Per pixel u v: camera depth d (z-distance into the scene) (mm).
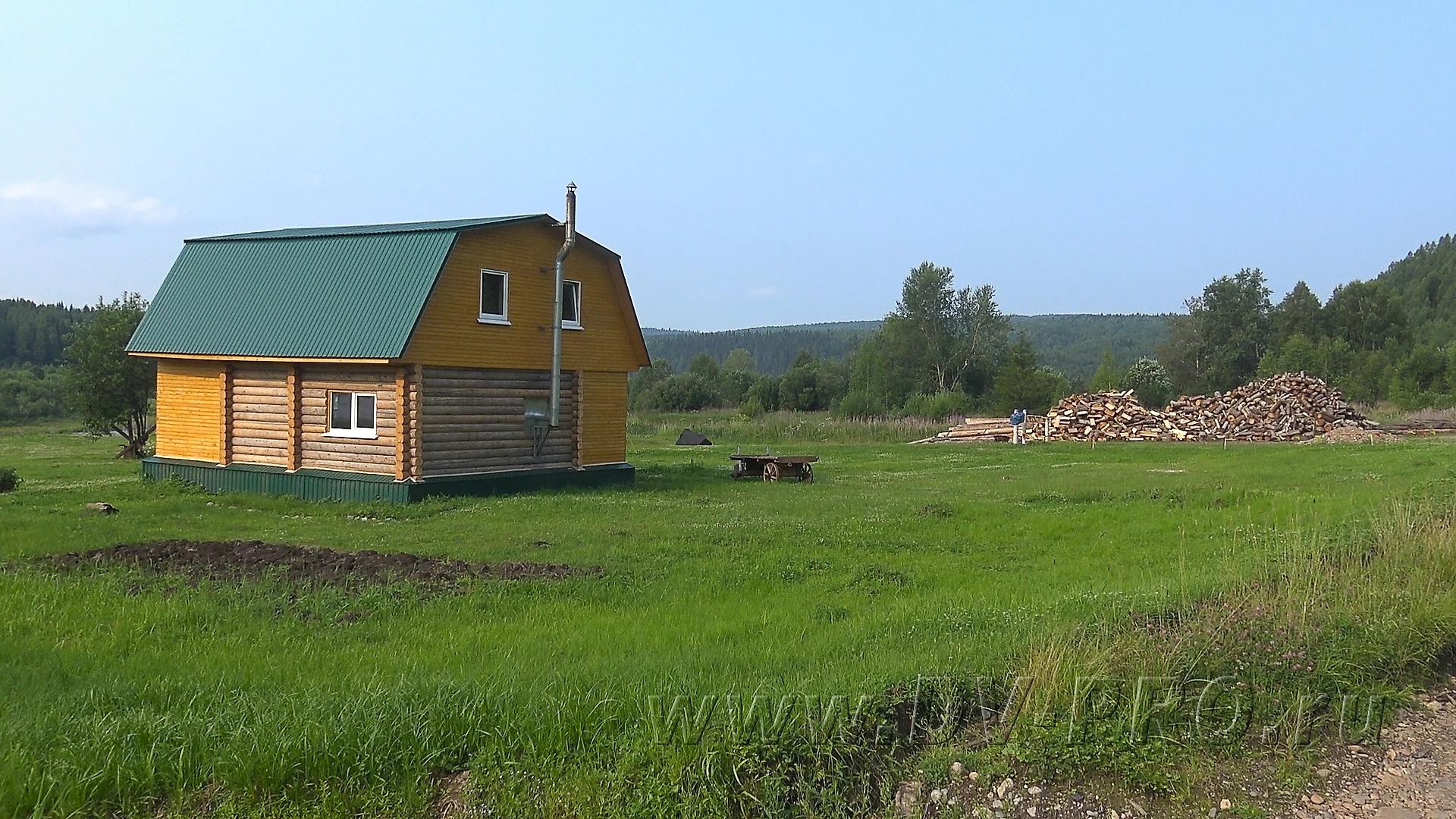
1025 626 8148
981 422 43156
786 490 22141
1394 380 58844
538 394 22266
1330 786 6145
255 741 5691
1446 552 9930
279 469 20703
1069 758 6004
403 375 19359
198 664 7637
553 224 21938
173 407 22297
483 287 20750
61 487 21562
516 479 21406
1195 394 83625
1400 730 6934
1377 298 80562
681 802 5340
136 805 5426
